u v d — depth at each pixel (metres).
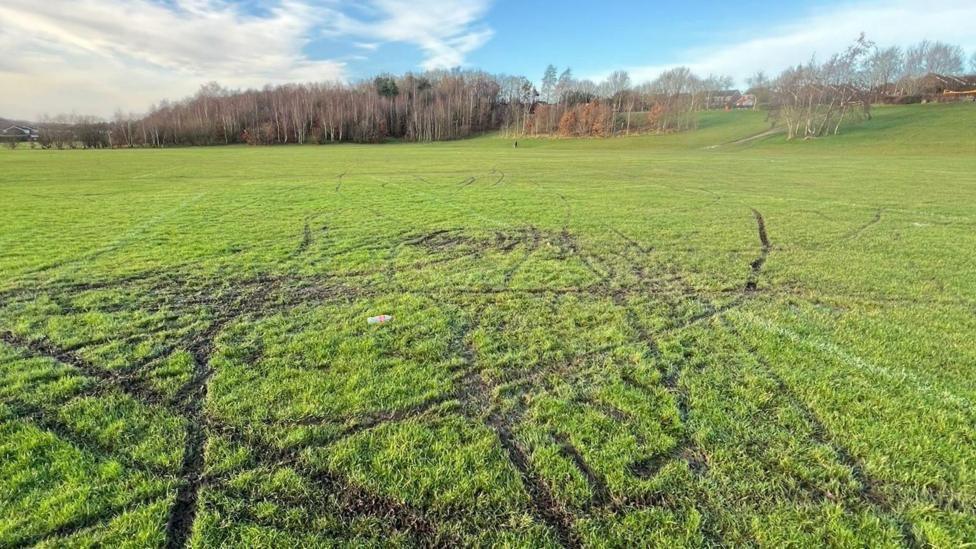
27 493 2.71
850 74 55.19
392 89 95.50
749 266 7.60
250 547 2.40
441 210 12.95
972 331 5.04
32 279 6.81
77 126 68.94
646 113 77.06
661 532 2.51
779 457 3.06
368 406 3.63
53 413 3.50
